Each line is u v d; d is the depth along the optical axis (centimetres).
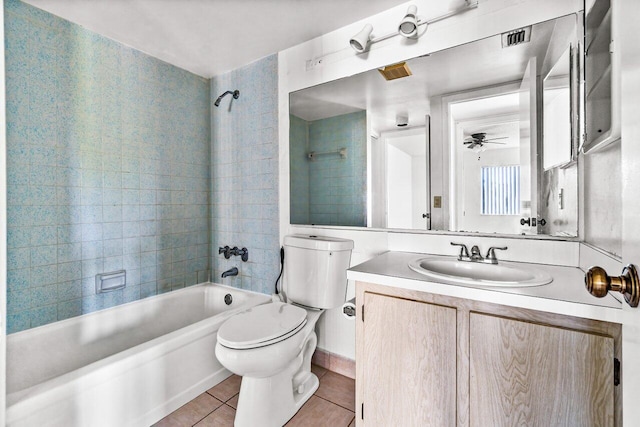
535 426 91
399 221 171
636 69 40
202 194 252
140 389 143
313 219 202
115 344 190
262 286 224
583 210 122
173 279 231
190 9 166
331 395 170
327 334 196
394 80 170
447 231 157
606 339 81
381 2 162
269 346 135
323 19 176
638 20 39
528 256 137
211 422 149
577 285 100
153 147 217
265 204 222
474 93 149
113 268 196
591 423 83
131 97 204
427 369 109
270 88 217
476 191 150
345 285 180
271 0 159
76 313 178
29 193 160
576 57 119
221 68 237
